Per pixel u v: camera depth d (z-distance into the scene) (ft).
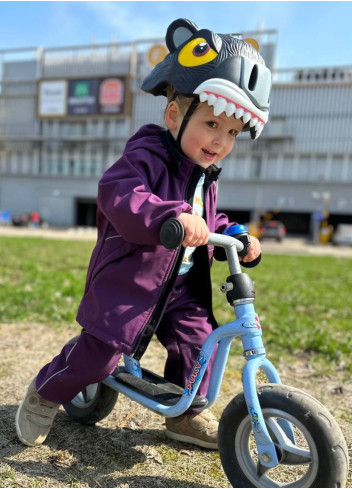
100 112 116.98
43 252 31.63
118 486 4.72
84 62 121.29
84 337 4.98
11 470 4.86
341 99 104.27
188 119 4.84
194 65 4.68
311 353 9.73
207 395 4.69
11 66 126.41
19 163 124.57
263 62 4.91
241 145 109.29
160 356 8.97
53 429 5.89
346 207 103.76
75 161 120.47
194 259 5.39
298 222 115.96
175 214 4.13
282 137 106.73
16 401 6.59
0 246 35.50
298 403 4.02
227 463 4.49
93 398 5.85
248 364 4.30
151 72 5.41
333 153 104.78
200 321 5.45
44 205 121.60
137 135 5.25
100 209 5.03
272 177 108.37
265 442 4.09
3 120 126.52
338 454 3.88
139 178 4.61
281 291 18.83
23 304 12.36
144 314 4.65
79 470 4.97
